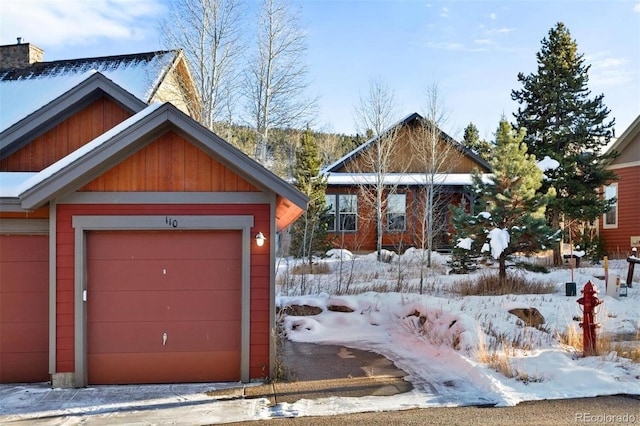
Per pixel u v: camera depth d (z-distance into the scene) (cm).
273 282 729
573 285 1262
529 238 1341
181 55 1655
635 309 1163
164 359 726
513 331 919
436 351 866
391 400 631
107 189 721
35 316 757
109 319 724
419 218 2298
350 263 1942
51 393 676
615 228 2211
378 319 1124
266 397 651
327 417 576
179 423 564
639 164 2108
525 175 1395
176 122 690
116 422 568
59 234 713
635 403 602
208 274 738
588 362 751
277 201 795
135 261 732
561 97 1944
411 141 2431
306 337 1017
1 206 715
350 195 2373
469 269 1603
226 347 733
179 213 726
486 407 599
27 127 845
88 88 859
